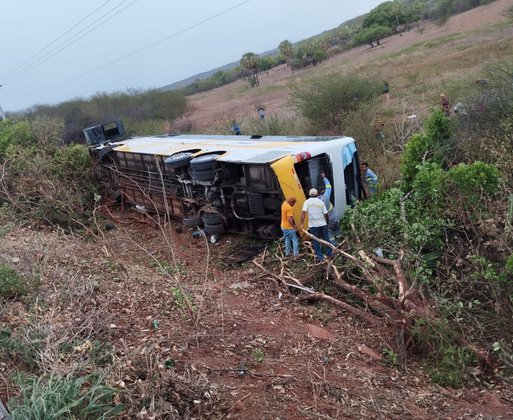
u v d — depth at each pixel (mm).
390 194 10711
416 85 29016
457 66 32438
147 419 4754
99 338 6383
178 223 15633
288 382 6031
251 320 8031
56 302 7258
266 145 13188
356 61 55031
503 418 5887
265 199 11969
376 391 6266
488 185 9219
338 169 12320
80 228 14727
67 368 5203
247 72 86500
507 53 31000
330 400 5805
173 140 17234
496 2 66438
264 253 11641
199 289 9336
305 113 24016
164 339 6551
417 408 6004
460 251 9031
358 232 10484
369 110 19953
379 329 8055
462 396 6445
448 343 7195
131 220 16875
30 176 15289
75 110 46281
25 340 5766
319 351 7188
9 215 13305
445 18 65625
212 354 6500
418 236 8977
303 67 77875
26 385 4922
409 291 7727
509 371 6883
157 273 10438
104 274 9102
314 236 9758
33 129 21500
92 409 4648
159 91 46062
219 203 12977
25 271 8320
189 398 5344
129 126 37594
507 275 7926
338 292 9383
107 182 18688
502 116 11180
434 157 11242
